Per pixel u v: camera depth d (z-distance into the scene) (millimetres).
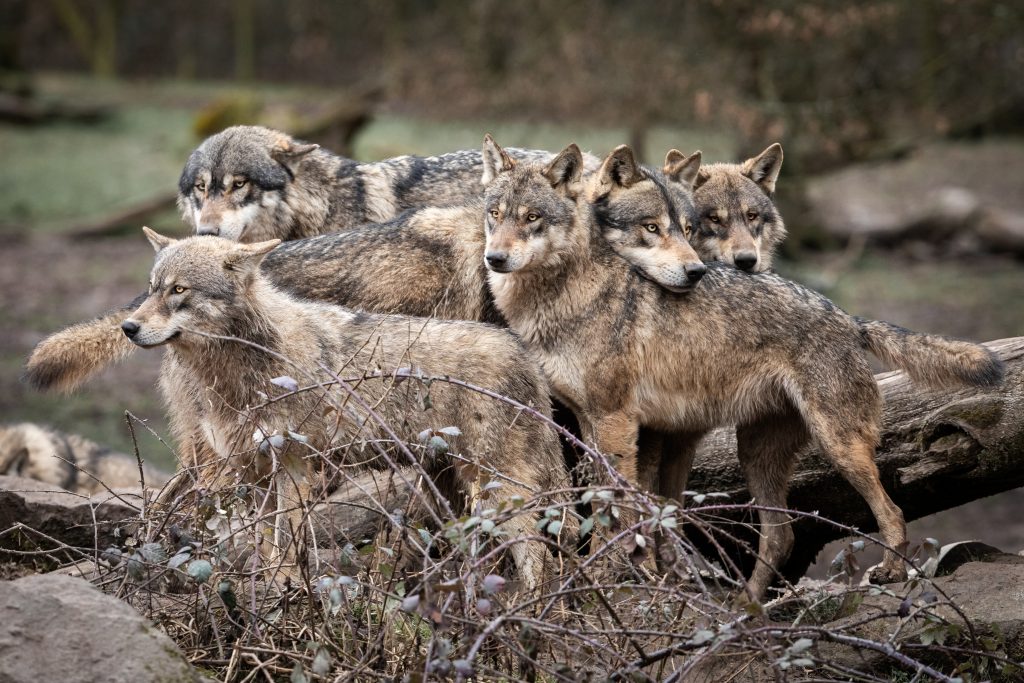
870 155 41969
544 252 13055
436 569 8625
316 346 11578
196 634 9648
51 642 7918
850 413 12641
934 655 10594
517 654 8961
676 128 41906
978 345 12484
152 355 33906
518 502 9047
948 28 38969
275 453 9984
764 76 39281
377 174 17234
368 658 9336
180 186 17562
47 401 27828
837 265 44031
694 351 12969
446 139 59094
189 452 12492
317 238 13789
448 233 13742
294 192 16891
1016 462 13359
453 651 9281
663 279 13078
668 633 8945
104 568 10508
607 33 40781
